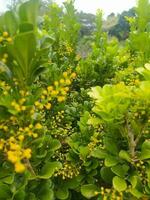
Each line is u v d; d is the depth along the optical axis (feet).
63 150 0.83
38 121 0.65
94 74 1.11
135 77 0.84
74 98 1.04
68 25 1.25
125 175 0.67
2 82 0.60
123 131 0.66
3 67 0.60
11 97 0.60
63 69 1.08
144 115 0.64
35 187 0.68
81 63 1.11
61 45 1.18
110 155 0.68
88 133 0.77
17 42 0.57
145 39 1.06
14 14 0.59
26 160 0.65
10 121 0.63
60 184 0.75
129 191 0.65
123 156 0.65
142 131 0.65
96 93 0.63
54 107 0.92
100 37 1.32
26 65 0.60
